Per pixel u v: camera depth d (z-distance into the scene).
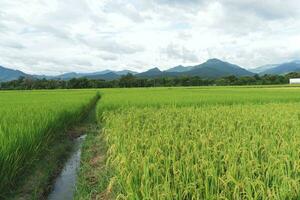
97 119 17.67
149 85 98.00
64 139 13.31
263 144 6.75
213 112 13.76
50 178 8.40
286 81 98.62
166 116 12.84
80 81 91.94
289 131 8.55
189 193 4.68
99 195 6.88
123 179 5.39
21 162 7.55
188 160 5.61
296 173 5.05
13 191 7.10
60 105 18.36
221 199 4.40
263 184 4.48
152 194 4.62
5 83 91.94
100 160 9.68
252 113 13.11
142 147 7.25
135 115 13.48
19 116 11.48
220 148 6.91
